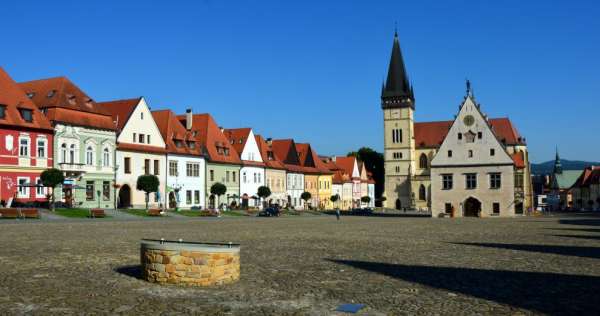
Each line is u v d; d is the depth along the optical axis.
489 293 14.37
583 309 12.49
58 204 60.62
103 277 16.36
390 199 146.00
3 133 58.62
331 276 17.09
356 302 13.16
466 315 11.88
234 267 15.81
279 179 110.81
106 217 56.97
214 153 91.00
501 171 83.62
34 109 62.72
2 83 61.59
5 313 11.76
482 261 21.30
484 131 84.75
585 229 45.19
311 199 124.50
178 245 15.19
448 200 85.69
